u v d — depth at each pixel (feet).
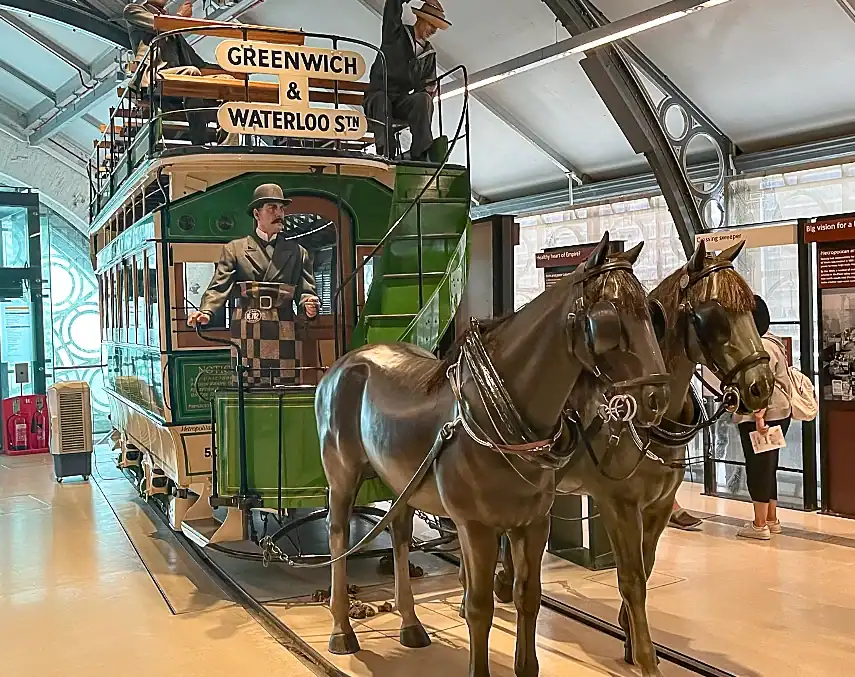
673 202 25.81
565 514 19.44
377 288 18.26
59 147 43.96
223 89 18.43
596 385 9.49
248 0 26.53
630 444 11.19
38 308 40.37
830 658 12.76
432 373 11.12
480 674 9.86
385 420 11.38
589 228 32.04
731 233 23.17
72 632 14.70
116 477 31.48
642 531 11.78
